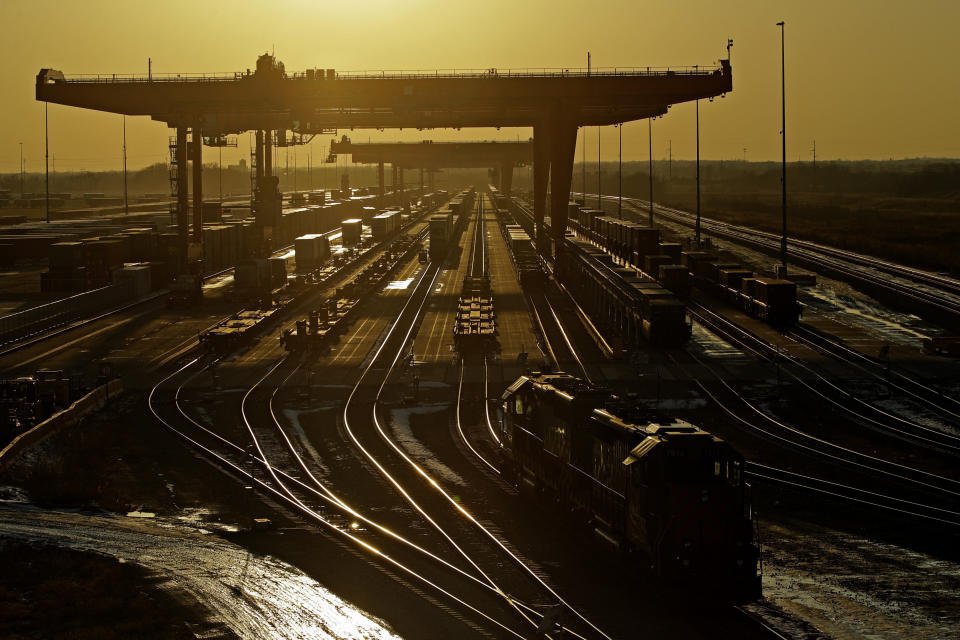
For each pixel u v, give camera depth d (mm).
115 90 90875
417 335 71938
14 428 41750
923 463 37875
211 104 92062
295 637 20953
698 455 22328
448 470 37344
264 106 92500
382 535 29109
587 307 84688
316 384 55688
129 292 92688
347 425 45688
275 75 90938
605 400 27969
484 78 91188
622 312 71625
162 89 91000
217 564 25766
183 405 50531
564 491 28609
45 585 23469
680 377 54938
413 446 41750
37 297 92188
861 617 22375
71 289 95688
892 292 82000
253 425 45969
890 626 21844
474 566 25844
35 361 63188
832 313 77938
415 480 35938
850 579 25078
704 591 22016
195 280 88938
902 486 34500
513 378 56156
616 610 22578
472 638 21031
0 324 69812
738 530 22250
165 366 61531
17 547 26156
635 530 23016
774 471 36188
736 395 50312
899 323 73500
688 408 48094
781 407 48062
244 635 20891
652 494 22375
